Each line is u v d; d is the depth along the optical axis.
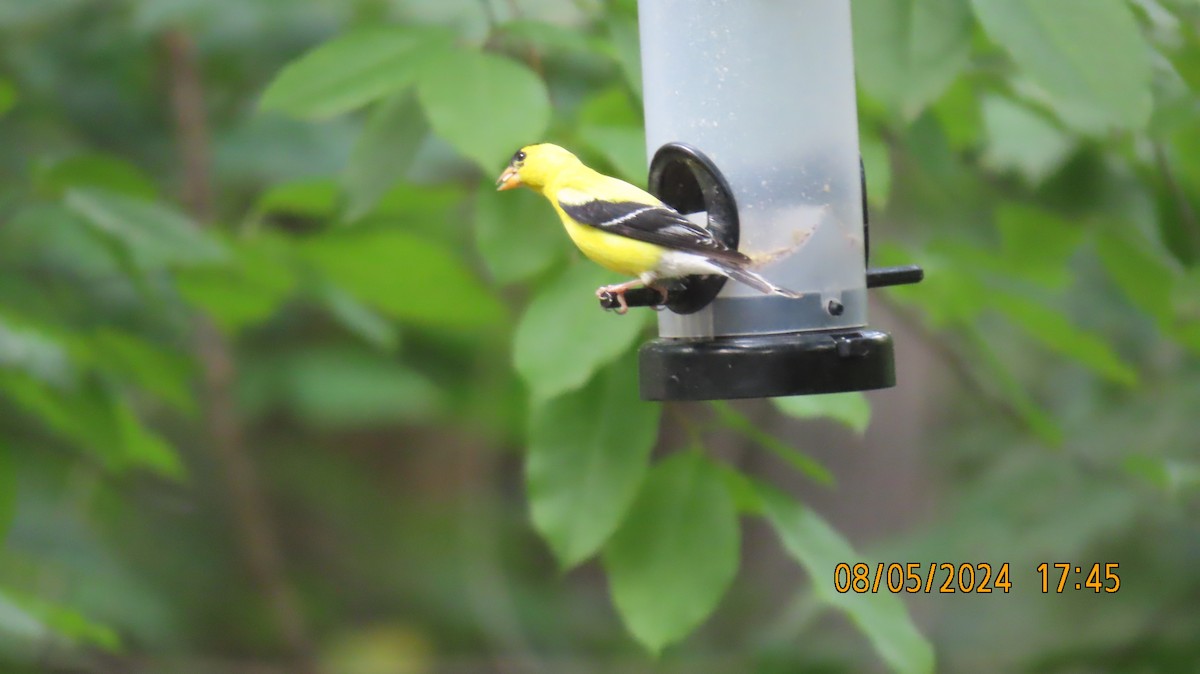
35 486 10.97
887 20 5.52
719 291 7.11
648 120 7.59
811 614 10.58
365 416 12.81
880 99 5.50
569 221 6.84
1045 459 11.24
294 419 16.30
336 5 11.02
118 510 12.70
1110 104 5.17
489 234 7.18
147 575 14.01
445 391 13.70
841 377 6.91
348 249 9.38
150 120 12.06
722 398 6.79
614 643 16.14
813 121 7.43
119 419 8.72
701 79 7.45
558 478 6.46
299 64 6.65
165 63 11.80
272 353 13.31
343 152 11.97
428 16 9.54
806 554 6.37
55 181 8.66
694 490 6.45
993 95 8.56
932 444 14.16
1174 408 10.98
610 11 7.45
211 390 12.75
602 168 7.58
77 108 11.65
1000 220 8.88
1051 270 8.70
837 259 7.35
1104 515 10.62
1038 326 8.73
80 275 9.55
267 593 13.80
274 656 15.22
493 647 16.06
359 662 15.69
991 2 5.30
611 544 6.41
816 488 14.54
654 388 6.67
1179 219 8.31
